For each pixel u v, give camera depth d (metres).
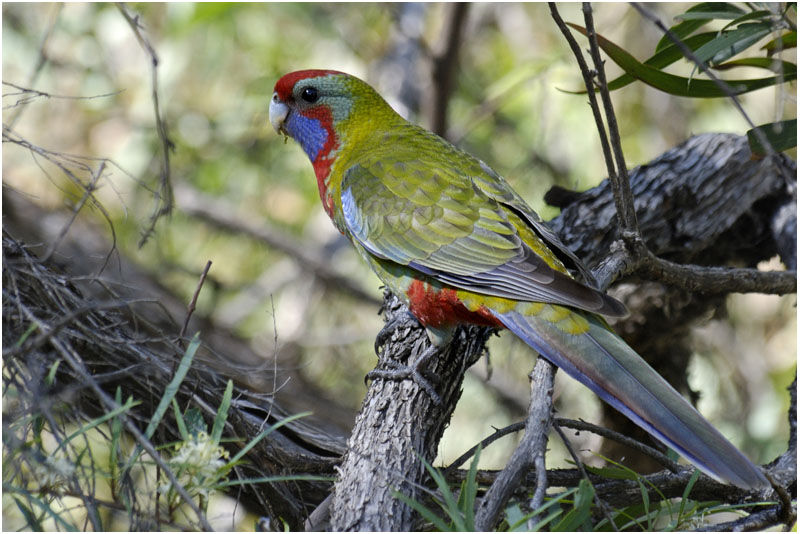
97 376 6.30
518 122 14.90
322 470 7.91
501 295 7.35
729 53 7.70
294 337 13.96
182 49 14.20
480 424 12.96
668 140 14.48
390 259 8.00
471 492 5.57
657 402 6.57
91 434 8.43
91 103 13.99
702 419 6.43
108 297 8.45
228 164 14.66
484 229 7.75
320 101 9.27
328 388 13.62
